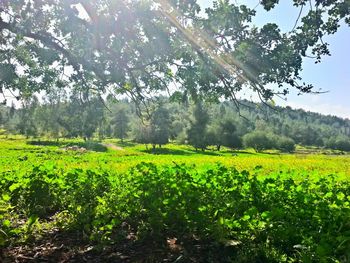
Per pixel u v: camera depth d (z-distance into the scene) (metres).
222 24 9.62
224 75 10.28
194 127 99.88
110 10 9.53
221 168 12.40
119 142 108.38
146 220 9.45
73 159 40.38
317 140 188.12
